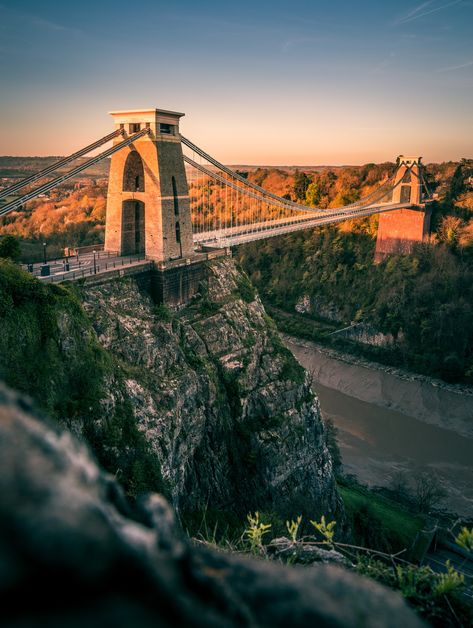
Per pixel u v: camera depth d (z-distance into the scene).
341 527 49.78
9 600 1.69
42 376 29.92
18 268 31.92
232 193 147.12
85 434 30.73
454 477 65.06
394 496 60.03
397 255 111.31
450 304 95.50
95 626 1.72
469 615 6.24
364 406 83.06
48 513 1.84
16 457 2.03
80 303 35.34
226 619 2.18
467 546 6.30
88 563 1.81
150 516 2.91
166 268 45.38
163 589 2.00
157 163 44.50
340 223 122.38
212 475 42.59
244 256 128.88
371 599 2.79
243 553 7.98
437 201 114.75
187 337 44.78
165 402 38.41
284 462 47.03
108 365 34.69
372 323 101.56
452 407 80.94
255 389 48.16
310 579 2.83
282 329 108.62
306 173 153.12
